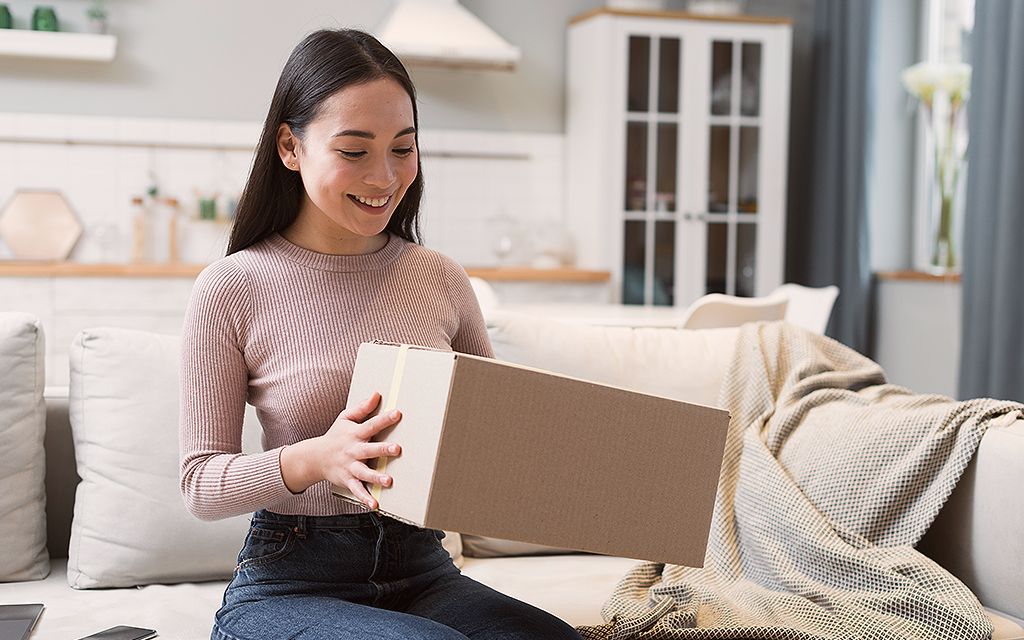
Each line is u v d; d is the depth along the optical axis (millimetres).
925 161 5660
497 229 5848
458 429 1286
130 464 2066
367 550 1551
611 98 5609
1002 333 4309
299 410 1539
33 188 5418
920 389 5301
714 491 1473
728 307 3266
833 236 5719
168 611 1898
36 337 2100
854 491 2062
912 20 5707
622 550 1408
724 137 5773
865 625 1783
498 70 5895
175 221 5559
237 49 5598
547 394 1339
